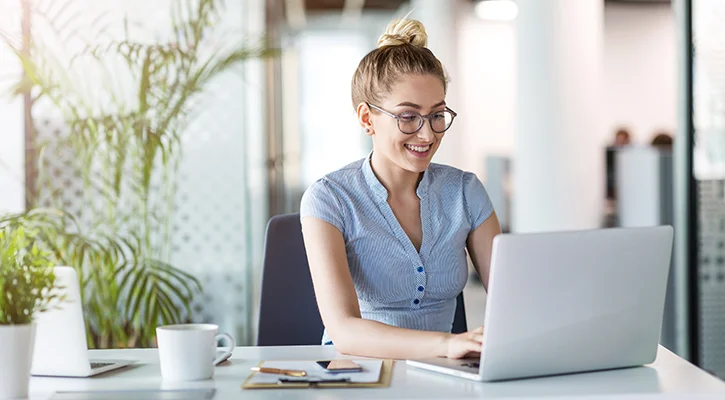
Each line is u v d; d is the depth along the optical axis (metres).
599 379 1.36
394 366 1.46
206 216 4.25
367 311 1.88
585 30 5.25
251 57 3.58
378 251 1.84
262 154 5.01
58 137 3.80
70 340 1.42
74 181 3.85
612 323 1.38
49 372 1.44
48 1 3.70
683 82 3.79
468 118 12.16
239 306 4.27
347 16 12.14
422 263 1.84
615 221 5.95
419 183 1.89
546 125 5.29
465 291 7.26
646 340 1.44
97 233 3.23
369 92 1.77
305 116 13.34
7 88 3.47
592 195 5.34
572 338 1.35
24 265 1.33
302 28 12.97
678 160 3.86
